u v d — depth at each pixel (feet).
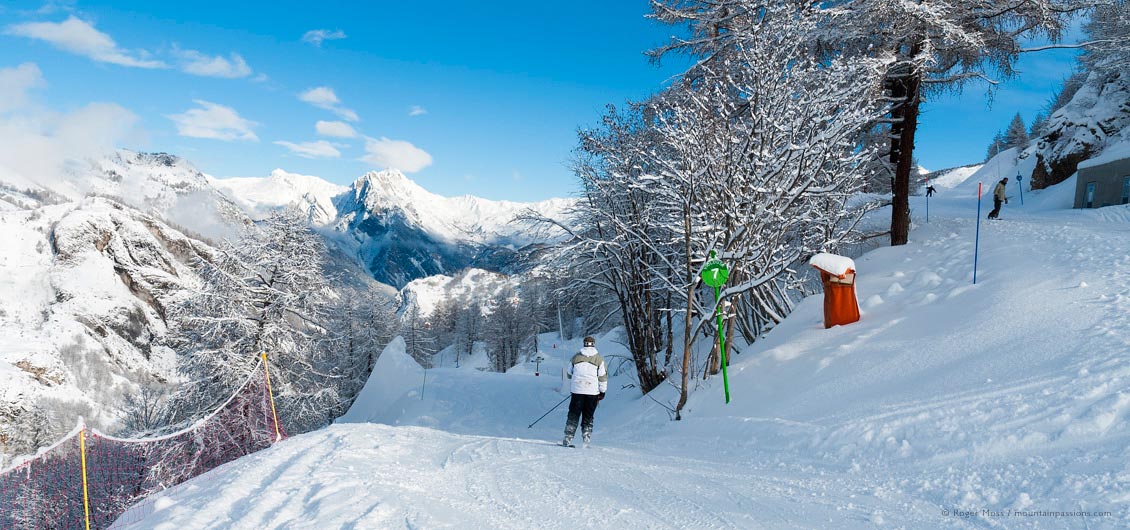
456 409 65.26
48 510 49.62
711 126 37.76
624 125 53.31
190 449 61.46
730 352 44.11
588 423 27.91
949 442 17.57
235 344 68.03
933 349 26.61
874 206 47.67
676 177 37.27
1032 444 15.79
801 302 44.32
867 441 19.81
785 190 36.19
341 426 29.71
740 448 23.93
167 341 73.41
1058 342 22.06
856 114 35.88
